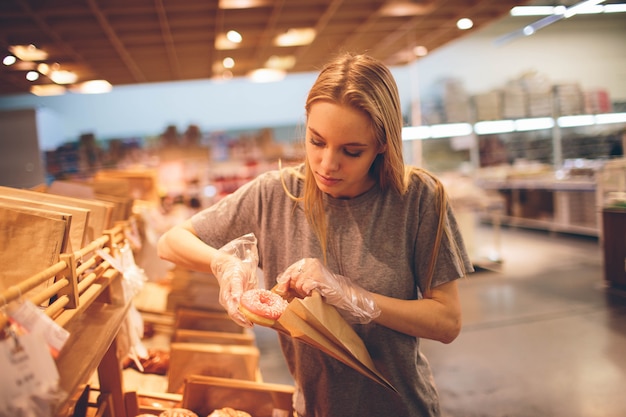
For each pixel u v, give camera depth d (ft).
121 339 5.20
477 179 25.79
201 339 7.72
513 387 9.31
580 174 18.39
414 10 18.86
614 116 14.43
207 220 4.43
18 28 16.24
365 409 4.15
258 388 5.17
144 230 8.38
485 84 24.17
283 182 4.26
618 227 13.74
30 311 2.54
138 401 5.57
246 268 3.76
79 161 24.08
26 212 3.42
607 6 13.05
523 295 15.15
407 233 4.06
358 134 3.44
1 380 2.13
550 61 18.20
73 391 2.68
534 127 20.84
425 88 27.53
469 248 21.15
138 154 24.48
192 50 22.53
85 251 4.00
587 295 14.05
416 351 4.20
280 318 3.26
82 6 15.53
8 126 27.61
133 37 19.31
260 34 20.89
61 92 27.32
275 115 38.29
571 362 9.99
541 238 24.67
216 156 25.68
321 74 3.58
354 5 18.56
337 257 4.07
